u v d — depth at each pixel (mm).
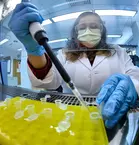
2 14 1178
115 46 928
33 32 336
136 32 2488
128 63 850
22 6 402
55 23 2254
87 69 806
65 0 1980
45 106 422
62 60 858
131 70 740
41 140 275
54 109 400
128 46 2066
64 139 277
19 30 396
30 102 458
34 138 282
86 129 309
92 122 329
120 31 2482
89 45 858
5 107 424
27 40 435
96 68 801
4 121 345
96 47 871
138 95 436
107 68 795
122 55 883
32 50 486
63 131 298
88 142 270
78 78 797
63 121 332
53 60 325
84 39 848
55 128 309
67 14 2123
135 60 1293
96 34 837
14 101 466
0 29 2143
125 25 2465
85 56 859
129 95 392
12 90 731
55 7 2072
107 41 946
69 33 989
